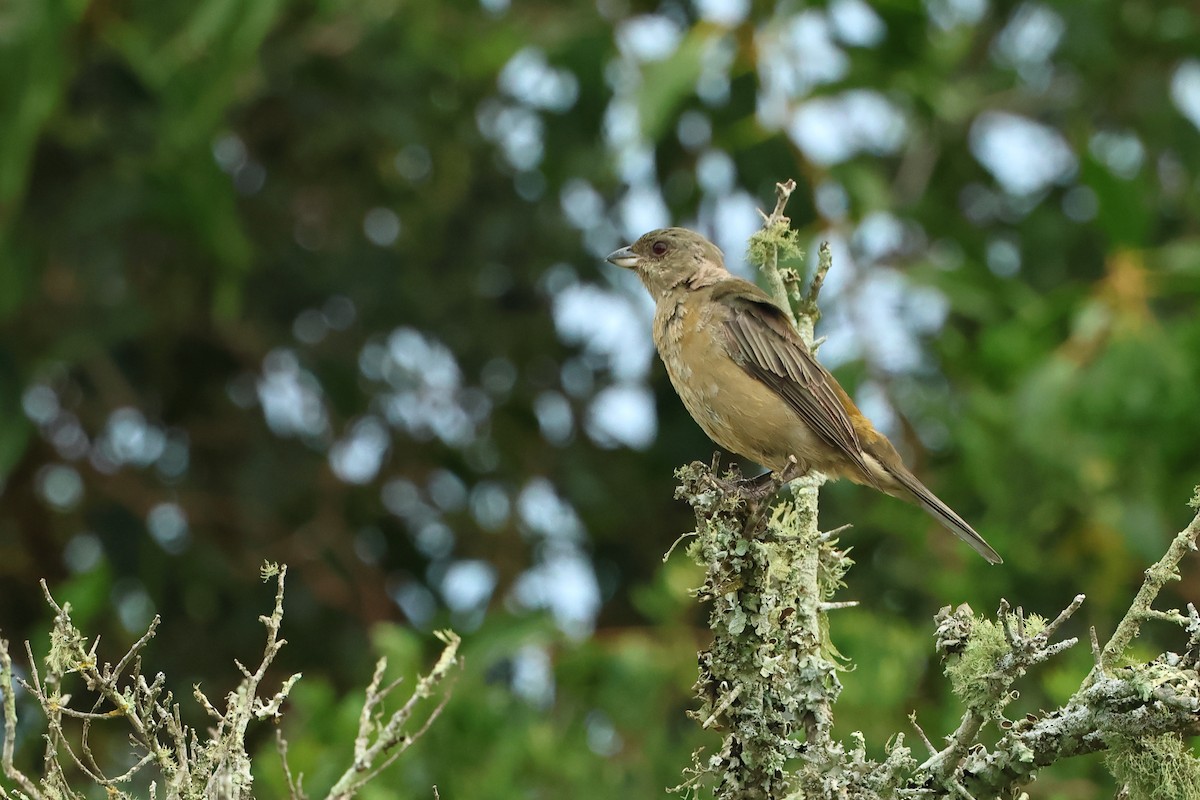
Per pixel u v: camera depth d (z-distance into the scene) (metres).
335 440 15.25
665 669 11.11
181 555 14.20
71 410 14.80
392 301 14.95
